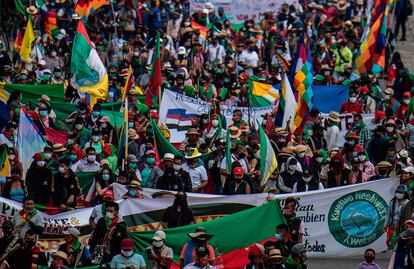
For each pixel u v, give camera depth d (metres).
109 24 96.06
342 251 60.41
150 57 86.88
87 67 72.81
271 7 105.62
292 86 75.50
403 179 59.69
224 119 72.94
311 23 101.62
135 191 57.84
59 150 62.50
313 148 70.12
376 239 60.53
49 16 90.44
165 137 70.19
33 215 55.44
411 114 79.81
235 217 56.78
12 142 65.50
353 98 80.12
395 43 109.12
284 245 54.41
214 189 63.84
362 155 65.75
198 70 87.06
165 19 101.12
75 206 59.56
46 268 52.22
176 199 56.78
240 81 82.88
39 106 71.31
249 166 65.00
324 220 60.38
